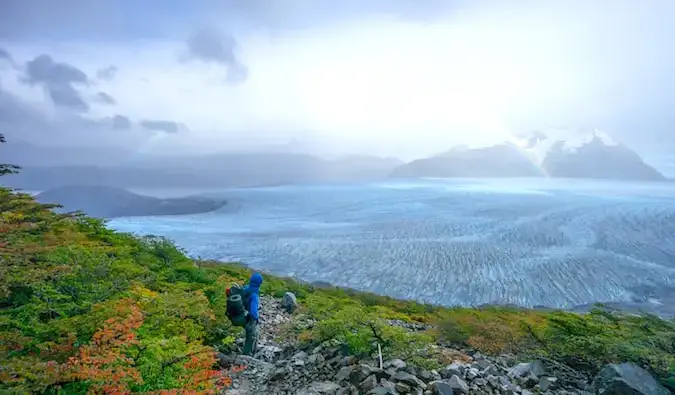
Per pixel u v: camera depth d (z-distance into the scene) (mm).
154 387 6121
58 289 8898
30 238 10641
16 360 5293
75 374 5355
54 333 6809
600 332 9539
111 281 9766
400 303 27391
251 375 7684
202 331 9078
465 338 11141
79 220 17172
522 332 10727
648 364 8188
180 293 10086
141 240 18734
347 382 7008
